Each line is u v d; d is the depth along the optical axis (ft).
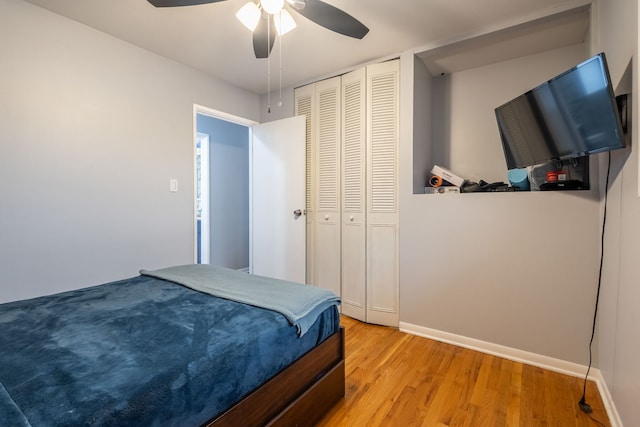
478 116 8.82
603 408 5.12
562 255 6.25
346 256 9.40
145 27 7.07
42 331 3.68
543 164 6.51
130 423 2.47
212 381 3.15
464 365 6.51
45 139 6.45
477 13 6.52
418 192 8.45
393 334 8.14
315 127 10.07
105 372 2.83
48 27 6.45
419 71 8.37
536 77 8.04
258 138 11.10
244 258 14.14
